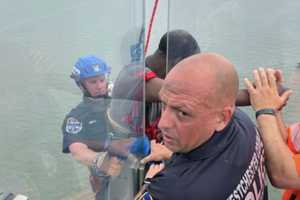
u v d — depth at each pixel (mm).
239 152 1084
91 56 1035
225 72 1010
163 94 1030
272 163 1246
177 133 1017
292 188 1255
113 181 1129
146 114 1474
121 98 1132
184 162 1062
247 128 1200
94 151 1084
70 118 1043
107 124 1102
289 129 1498
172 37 1604
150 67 1677
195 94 975
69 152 1055
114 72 1093
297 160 1265
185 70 1002
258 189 1122
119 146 1147
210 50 1643
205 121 1003
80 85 1040
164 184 1029
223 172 1027
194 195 990
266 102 1336
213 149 1051
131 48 1115
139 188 1174
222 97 1004
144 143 1233
